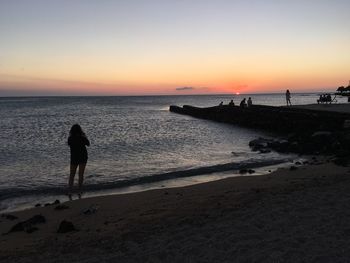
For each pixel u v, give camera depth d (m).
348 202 9.22
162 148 24.34
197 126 41.62
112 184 14.48
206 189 12.08
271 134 33.00
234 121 44.19
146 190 12.91
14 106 113.44
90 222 9.18
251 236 7.30
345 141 21.94
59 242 7.83
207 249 6.80
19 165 18.94
